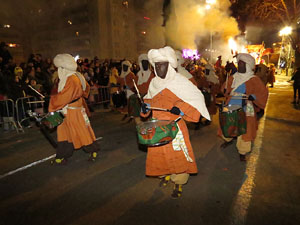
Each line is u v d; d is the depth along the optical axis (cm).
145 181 399
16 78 730
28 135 677
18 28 5959
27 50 6166
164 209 324
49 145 587
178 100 310
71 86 414
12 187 390
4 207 337
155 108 316
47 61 986
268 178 400
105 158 498
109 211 323
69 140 447
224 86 475
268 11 2523
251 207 323
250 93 435
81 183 398
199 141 600
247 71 439
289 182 386
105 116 923
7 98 702
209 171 431
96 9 5691
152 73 621
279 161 466
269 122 766
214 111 776
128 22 6119
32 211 327
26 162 487
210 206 328
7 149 564
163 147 318
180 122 325
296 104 1082
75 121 440
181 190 352
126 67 702
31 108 771
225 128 433
